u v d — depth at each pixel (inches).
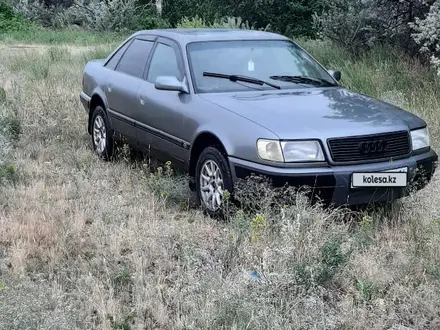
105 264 197.5
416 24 492.7
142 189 271.1
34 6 1266.0
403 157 235.6
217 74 267.1
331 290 185.6
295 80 275.3
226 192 223.5
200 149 253.4
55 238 214.4
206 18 1132.5
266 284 175.0
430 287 182.5
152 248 209.8
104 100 320.8
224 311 163.9
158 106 272.7
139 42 313.4
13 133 345.1
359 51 554.6
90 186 278.5
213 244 214.5
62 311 158.6
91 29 1201.4
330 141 221.8
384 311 174.6
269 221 213.3
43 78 521.0
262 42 290.2
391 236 222.8
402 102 369.4
